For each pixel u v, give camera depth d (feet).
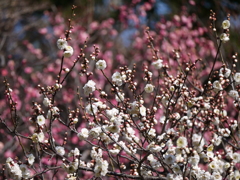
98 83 25.50
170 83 11.00
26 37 32.63
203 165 16.16
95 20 33.55
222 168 9.86
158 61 10.37
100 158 9.29
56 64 26.68
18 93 24.36
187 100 9.83
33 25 31.89
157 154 9.49
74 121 9.71
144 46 27.78
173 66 19.35
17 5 31.37
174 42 25.43
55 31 29.60
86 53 27.61
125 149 9.33
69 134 20.75
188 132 10.75
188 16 30.17
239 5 30.96
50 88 9.72
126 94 19.44
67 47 9.29
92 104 9.41
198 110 9.93
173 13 32.89
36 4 32.40
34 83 26.50
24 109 22.74
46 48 32.63
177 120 9.59
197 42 26.71
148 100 21.22
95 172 9.13
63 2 34.71
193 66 11.19
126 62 28.76
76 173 9.64
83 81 24.89
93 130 9.19
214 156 10.39
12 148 20.65
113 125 8.91
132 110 9.43
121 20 30.07
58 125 21.16
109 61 26.99
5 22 30.37
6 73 25.30
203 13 32.17
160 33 25.80
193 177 9.68
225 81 10.16
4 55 28.45
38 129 9.45
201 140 9.19
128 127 9.28
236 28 28.43
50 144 9.73
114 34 30.04
